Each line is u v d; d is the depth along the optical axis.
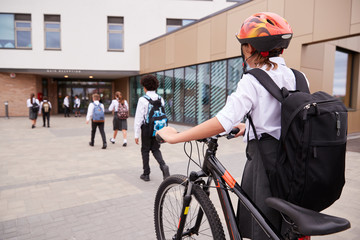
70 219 2.93
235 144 7.42
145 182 4.18
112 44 17.14
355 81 10.20
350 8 6.12
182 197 1.82
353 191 3.64
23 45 16.80
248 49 1.33
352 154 5.93
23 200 3.46
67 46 16.78
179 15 17.19
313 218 0.98
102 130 6.92
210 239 2.37
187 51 11.98
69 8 16.61
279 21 1.24
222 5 17.39
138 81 17.53
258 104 1.23
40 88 19.11
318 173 1.07
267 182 1.31
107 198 3.52
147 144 4.07
